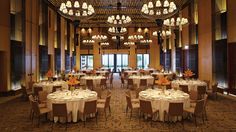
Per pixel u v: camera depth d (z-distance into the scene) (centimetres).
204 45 1512
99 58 2959
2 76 1198
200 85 1022
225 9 1272
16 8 1293
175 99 694
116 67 3078
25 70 1366
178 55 2108
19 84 1318
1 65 1198
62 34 2228
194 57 1697
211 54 1409
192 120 740
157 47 2927
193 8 1731
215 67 1371
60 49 2141
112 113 841
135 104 791
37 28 1565
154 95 739
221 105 966
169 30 1831
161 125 691
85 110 668
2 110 895
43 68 1667
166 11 977
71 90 786
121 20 1475
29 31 1438
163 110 707
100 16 2362
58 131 645
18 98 1149
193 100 791
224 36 1277
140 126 686
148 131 641
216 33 1368
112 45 2978
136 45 2962
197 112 664
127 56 3050
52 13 1919
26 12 1394
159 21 1011
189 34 1805
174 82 1113
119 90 1429
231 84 1218
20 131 647
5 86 1199
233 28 1180
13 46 1248
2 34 1159
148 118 757
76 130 653
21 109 911
